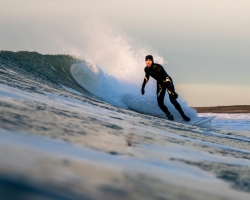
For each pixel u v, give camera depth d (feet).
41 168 8.29
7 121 13.60
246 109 159.63
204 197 10.30
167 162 14.55
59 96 41.39
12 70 74.79
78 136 15.05
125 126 26.16
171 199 9.11
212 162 17.38
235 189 12.39
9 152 8.91
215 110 157.17
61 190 7.27
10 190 6.64
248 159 21.98
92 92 113.50
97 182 8.59
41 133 13.15
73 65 120.06
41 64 111.14
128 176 10.23
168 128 37.32
